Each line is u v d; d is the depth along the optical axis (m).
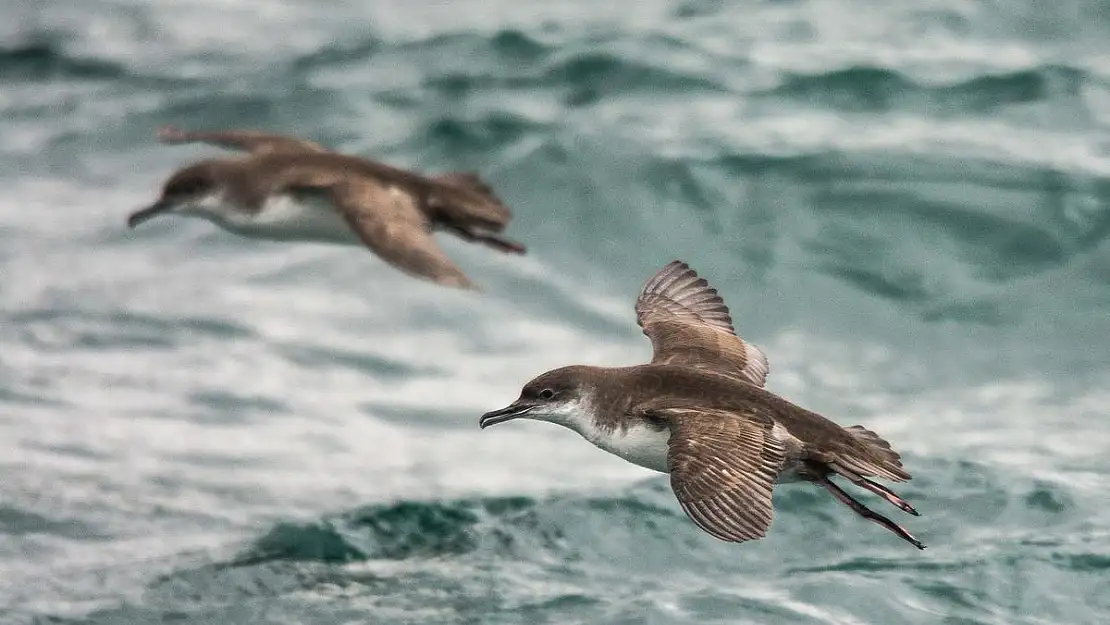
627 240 18.27
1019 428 14.76
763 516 8.36
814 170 18.81
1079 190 18.23
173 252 19.30
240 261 19.06
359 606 11.66
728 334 10.35
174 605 11.76
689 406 9.18
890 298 17.20
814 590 11.53
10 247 19.30
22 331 17.33
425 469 14.55
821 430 9.15
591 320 17.41
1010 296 17.11
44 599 11.88
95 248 19.33
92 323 17.58
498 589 11.81
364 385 16.42
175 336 17.36
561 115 20.69
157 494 13.86
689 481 8.51
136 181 20.97
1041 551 11.93
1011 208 18.08
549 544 12.45
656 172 18.94
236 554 12.57
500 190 19.09
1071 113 20.00
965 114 20.16
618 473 14.22
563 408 9.66
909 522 12.55
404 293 18.09
